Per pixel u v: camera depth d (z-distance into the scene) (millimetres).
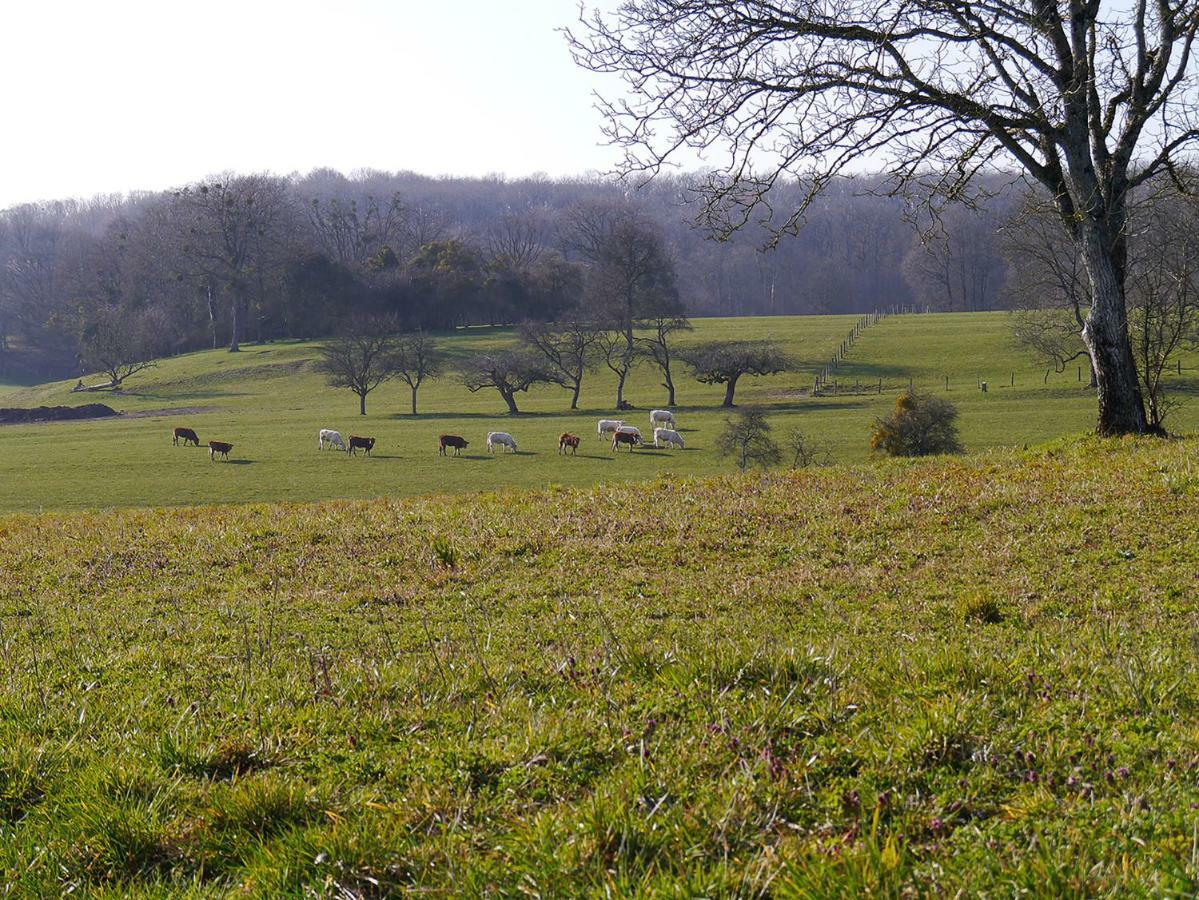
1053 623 9719
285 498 53875
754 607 11086
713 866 4121
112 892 4453
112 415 102125
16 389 150500
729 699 6125
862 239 186125
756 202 18625
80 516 20531
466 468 62531
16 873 4656
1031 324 77875
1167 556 11859
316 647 9820
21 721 6660
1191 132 18609
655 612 11031
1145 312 25234
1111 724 5430
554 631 10195
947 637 9375
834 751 5211
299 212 179375
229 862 4703
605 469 60781
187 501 53656
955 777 4887
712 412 85312
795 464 55688
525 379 91750
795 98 17828
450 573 13336
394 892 4316
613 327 102750
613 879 4059
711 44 17719
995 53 18531
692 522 15156
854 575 12242
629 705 6258
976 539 13305
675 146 18094
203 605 12266
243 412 101688
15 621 11867
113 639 10438
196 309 163750
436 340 140625
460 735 5930
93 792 5160
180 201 165750
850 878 3781
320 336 153375
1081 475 16000
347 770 5543
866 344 116500
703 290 192500
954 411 50375
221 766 5719
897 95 18031
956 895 3697
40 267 198500
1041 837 4145
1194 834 3914
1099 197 19844
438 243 165000
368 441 69750
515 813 4871
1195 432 20969
